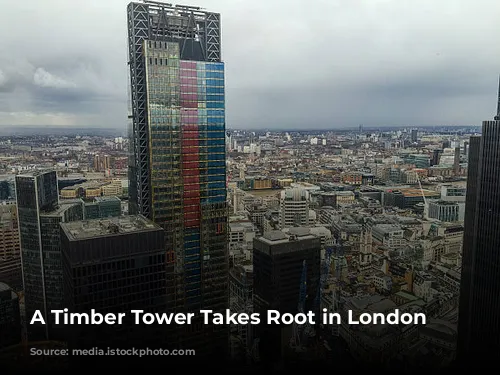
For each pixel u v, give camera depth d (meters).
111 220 198.50
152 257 184.50
